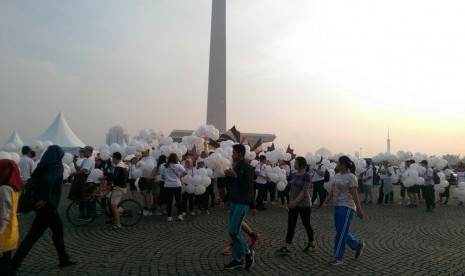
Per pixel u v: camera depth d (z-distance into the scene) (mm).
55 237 5512
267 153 14898
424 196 13133
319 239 7930
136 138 14672
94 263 5836
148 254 6457
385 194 14953
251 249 6207
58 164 5320
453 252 6977
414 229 9398
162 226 9219
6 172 3939
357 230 9148
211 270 5562
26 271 5355
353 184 6000
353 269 5750
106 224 9273
